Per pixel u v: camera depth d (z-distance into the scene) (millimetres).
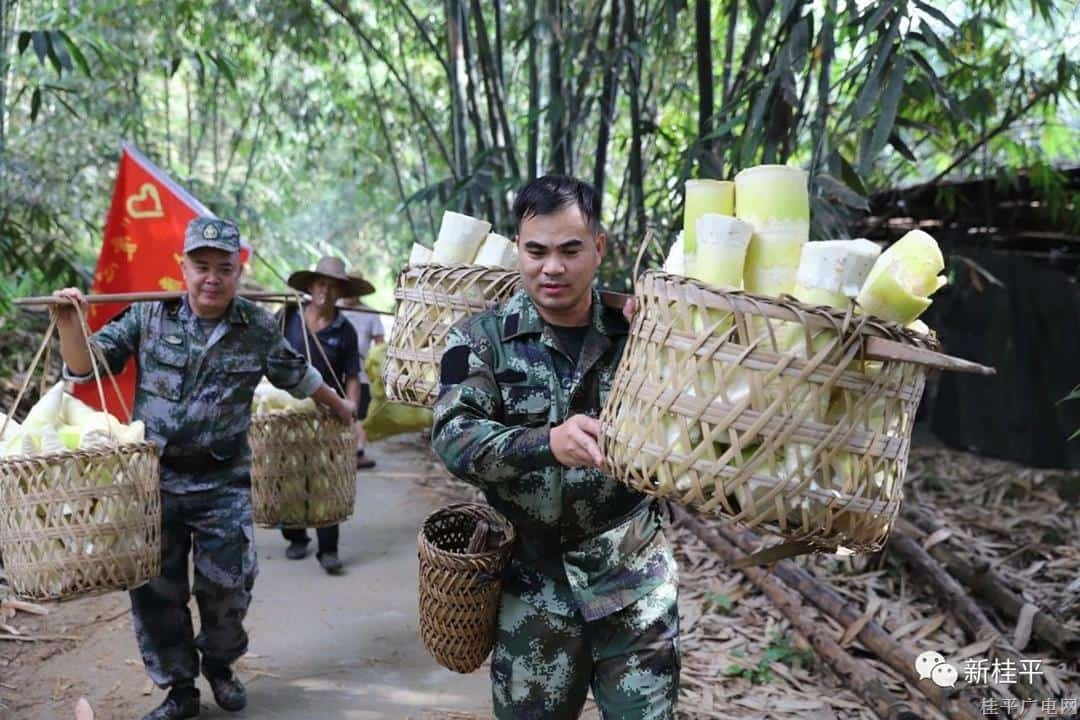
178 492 2871
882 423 1460
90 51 7719
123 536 2453
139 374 2914
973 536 4965
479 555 1985
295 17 6977
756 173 1604
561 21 5125
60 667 3393
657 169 6352
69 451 2383
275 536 5074
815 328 1396
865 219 6551
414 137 8812
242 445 2988
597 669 2070
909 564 4270
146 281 4137
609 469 1592
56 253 6656
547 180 1854
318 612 3971
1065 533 4922
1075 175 6020
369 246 15570
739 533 4688
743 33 6805
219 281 2836
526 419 1936
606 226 6848
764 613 3965
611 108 5496
